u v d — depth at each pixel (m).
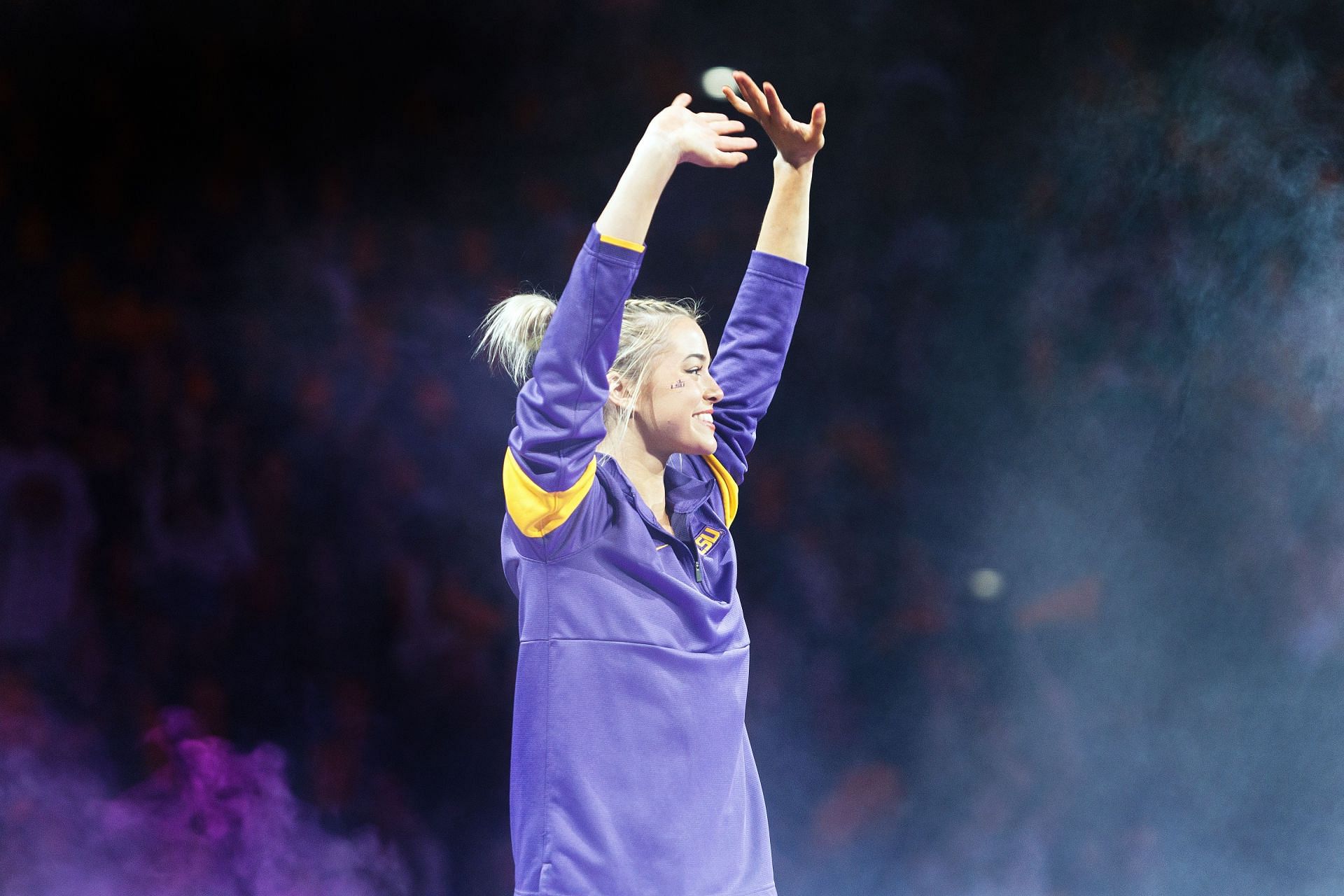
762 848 5.70
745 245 17.19
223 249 17.55
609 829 5.21
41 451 16.56
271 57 17.92
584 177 17.80
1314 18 16.27
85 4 17.67
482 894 14.39
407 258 17.56
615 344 5.10
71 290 17.42
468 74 17.91
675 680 5.39
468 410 16.62
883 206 17.06
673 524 5.84
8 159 17.72
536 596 5.43
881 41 17.33
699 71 17.80
